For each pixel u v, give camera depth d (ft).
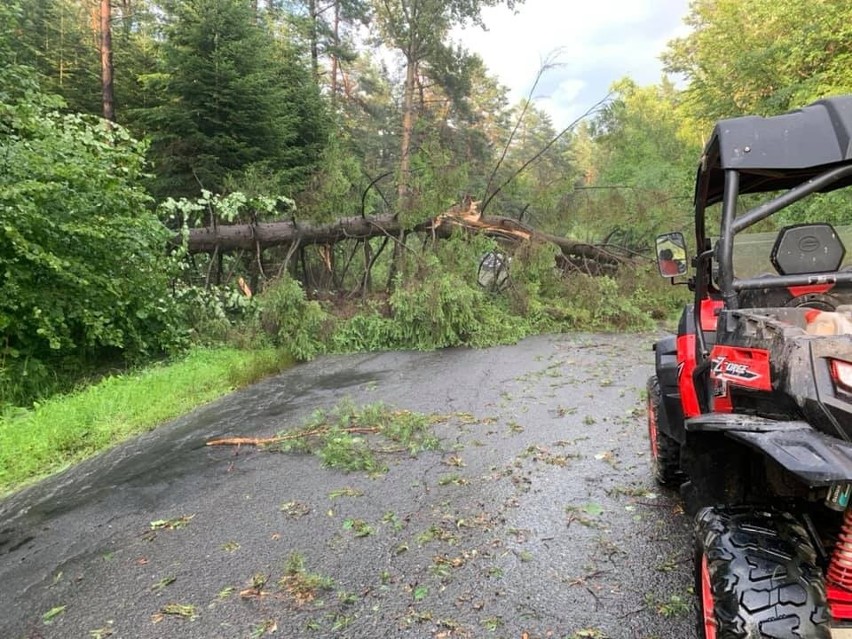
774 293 7.84
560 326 38.99
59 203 24.36
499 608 8.79
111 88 46.11
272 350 31.65
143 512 13.19
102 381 24.52
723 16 58.23
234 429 19.38
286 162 45.21
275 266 40.52
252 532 11.83
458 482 13.89
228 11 39.83
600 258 44.73
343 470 15.15
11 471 16.03
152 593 9.75
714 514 6.35
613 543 10.58
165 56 39.70
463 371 27.53
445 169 37.11
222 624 8.77
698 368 9.30
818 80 41.50
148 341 29.17
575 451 15.65
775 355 5.80
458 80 73.36
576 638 7.99
